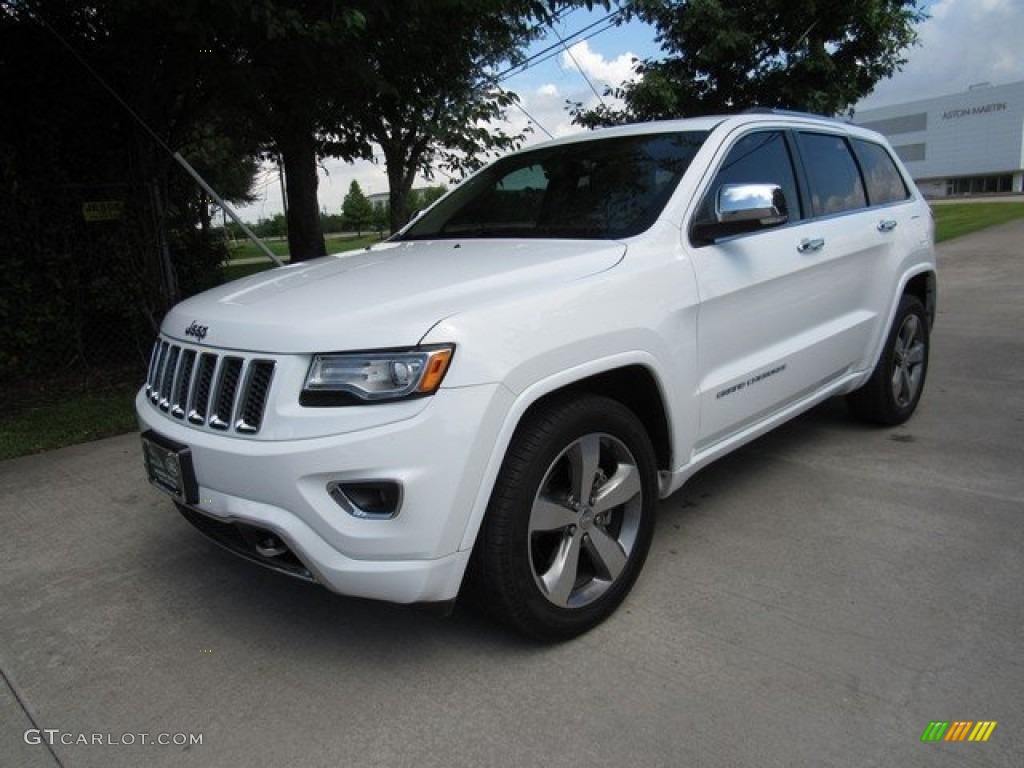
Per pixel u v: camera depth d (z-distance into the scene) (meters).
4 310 7.11
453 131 8.11
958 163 89.06
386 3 6.06
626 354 2.82
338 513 2.36
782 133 4.00
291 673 2.74
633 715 2.43
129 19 6.03
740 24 10.30
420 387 2.31
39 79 7.07
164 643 2.96
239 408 2.52
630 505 2.99
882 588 3.08
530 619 2.66
